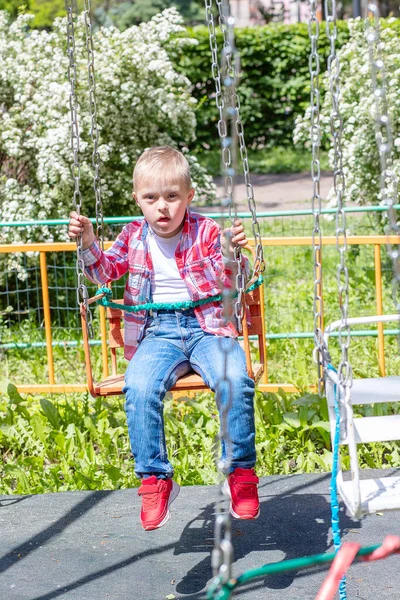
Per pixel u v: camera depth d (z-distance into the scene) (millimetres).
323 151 17125
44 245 5285
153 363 3107
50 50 7609
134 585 3158
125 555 3398
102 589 3137
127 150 7742
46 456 4676
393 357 6102
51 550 3463
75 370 6176
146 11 24859
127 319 3348
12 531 3656
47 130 7367
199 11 25578
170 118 7750
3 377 6109
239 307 2984
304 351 6262
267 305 7246
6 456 4766
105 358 5281
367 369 5844
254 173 15984
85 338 3260
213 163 16859
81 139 7418
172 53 8164
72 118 3402
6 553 3447
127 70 7602
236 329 3121
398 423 2711
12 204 7156
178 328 3229
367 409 4953
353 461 2273
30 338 6484
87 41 3695
